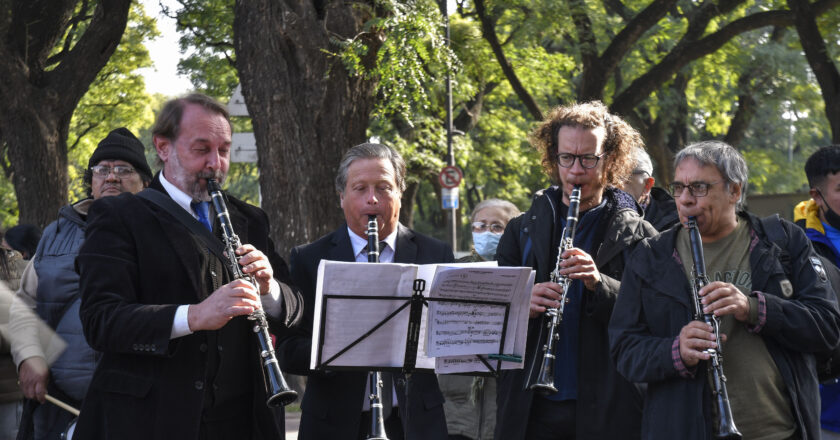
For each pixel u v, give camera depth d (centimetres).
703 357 310
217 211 317
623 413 369
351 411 361
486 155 2248
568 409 377
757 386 322
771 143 2945
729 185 336
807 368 329
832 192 424
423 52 899
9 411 353
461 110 1938
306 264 385
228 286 289
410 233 396
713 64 1900
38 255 421
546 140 414
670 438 321
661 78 1616
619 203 399
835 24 1470
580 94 1681
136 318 290
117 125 2072
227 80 1620
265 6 870
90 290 298
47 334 365
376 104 937
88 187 461
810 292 329
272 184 887
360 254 386
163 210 313
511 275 318
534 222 401
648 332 343
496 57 1552
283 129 877
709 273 338
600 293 367
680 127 2319
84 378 396
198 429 298
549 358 354
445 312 319
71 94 1261
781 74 2042
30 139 1238
